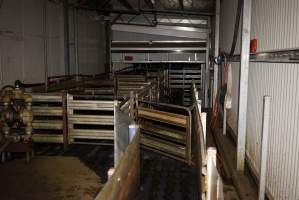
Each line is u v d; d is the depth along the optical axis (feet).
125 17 44.24
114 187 5.66
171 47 44.27
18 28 20.08
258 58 12.98
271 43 11.12
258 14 13.58
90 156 16.31
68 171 14.10
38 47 23.00
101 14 40.70
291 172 8.63
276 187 9.93
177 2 34.30
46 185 12.54
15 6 19.67
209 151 6.09
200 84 45.62
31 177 13.35
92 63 37.65
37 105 19.02
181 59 44.29
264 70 12.12
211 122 26.40
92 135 18.03
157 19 44.01
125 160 7.05
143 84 26.71
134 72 42.55
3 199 11.24
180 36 44.01
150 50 44.55
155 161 15.76
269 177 10.78
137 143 9.88
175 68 46.26
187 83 45.93
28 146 15.11
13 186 12.39
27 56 21.29
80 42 32.96
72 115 17.92
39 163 15.19
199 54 43.96
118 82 27.14
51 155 16.52
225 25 26.48
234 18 20.54
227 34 24.57
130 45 44.65
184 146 15.62
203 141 7.59
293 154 8.52
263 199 9.96
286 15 9.40
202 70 44.88
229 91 20.30
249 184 12.35
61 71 27.55
